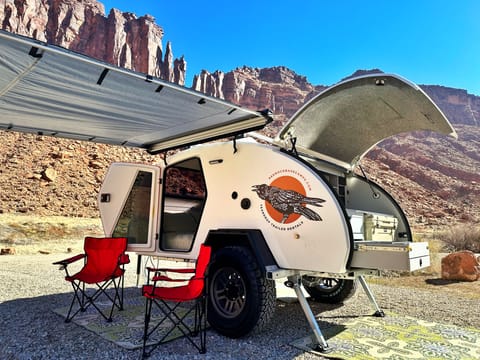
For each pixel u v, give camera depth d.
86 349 3.31
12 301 5.20
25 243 13.59
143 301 5.30
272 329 4.01
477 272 7.61
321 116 4.02
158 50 95.94
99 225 18.09
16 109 3.88
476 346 3.52
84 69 2.86
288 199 3.68
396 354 3.28
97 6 92.75
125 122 4.38
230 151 4.32
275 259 3.69
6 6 74.88
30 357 3.09
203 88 105.94
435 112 3.71
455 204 47.78
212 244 4.27
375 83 3.53
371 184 4.99
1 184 21.39
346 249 3.25
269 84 120.81
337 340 3.65
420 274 8.45
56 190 22.50
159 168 5.22
